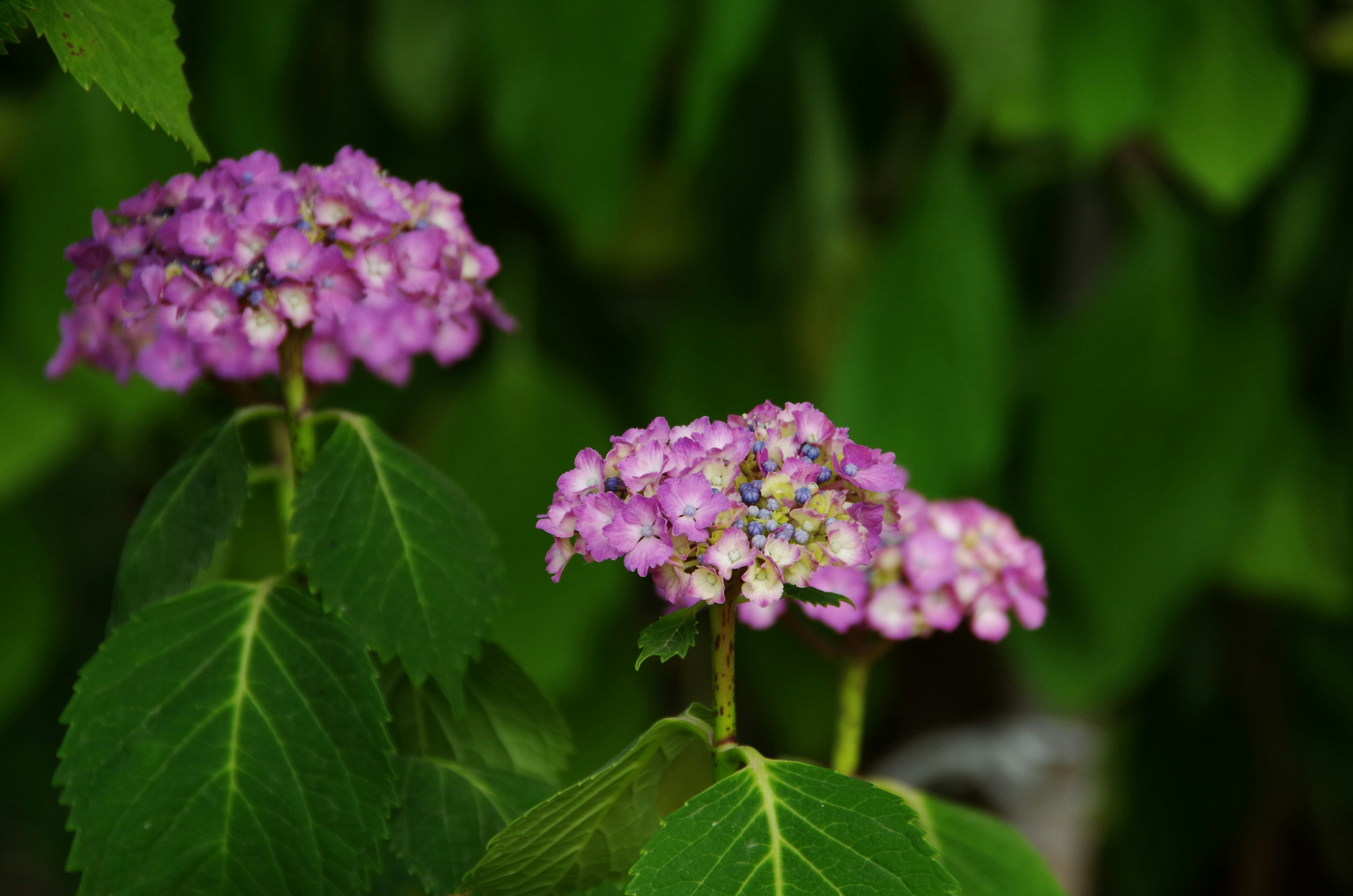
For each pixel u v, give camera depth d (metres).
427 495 1.30
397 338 1.41
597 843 1.26
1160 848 3.13
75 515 3.20
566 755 1.34
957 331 2.36
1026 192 2.72
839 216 2.46
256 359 1.40
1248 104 2.41
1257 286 2.61
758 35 2.21
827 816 1.20
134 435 2.67
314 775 1.25
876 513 1.23
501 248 2.69
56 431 2.50
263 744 1.25
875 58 2.67
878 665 2.79
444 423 2.57
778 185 2.61
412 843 1.29
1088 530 2.54
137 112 1.24
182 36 2.54
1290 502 2.66
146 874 1.23
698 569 1.19
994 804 2.80
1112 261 2.68
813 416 1.23
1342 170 2.70
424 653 1.27
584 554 1.22
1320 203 2.59
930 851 1.19
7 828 3.24
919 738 3.01
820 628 1.48
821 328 2.59
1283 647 3.08
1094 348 2.54
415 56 2.45
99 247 1.30
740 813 1.21
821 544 1.20
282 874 1.24
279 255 1.26
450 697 1.27
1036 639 2.57
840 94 2.62
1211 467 2.53
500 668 1.32
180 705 1.25
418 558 1.28
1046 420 2.55
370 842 1.24
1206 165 2.43
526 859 1.25
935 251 2.36
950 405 2.36
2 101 2.79
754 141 2.58
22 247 2.41
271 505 2.55
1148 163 2.68
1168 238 2.56
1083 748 2.77
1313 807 3.07
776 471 1.21
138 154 2.39
